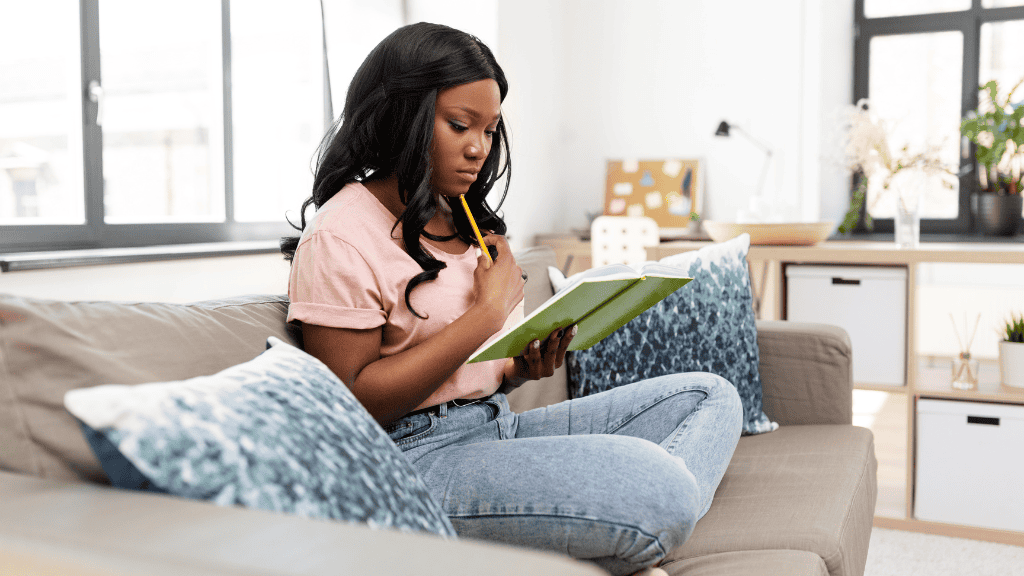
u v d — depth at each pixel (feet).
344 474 2.17
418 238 3.66
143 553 1.51
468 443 3.76
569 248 14.19
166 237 8.77
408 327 3.56
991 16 14.48
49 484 2.05
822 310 7.82
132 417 1.89
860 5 15.31
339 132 3.85
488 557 1.46
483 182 4.35
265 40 10.76
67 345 2.62
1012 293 13.83
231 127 9.86
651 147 15.72
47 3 7.64
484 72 3.73
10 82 7.42
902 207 7.91
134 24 8.96
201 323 3.24
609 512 2.92
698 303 5.79
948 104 14.88
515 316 4.26
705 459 3.89
